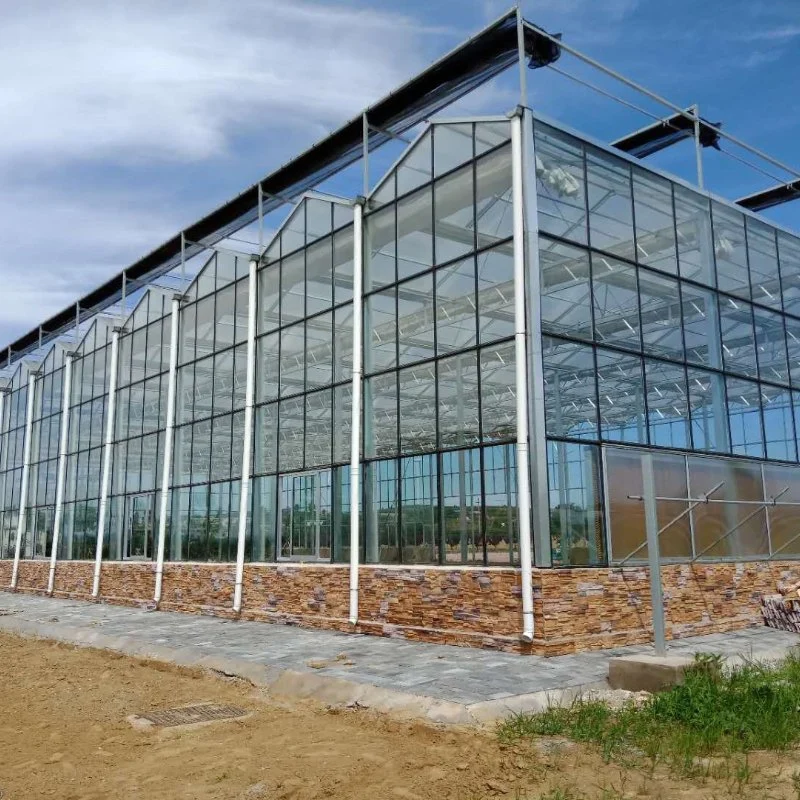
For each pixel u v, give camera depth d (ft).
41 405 115.75
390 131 66.13
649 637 50.08
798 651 46.29
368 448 59.67
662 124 65.72
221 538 74.69
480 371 51.72
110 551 92.38
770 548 61.46
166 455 83.61
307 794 22.50
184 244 86.33
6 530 121.19
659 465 54.29
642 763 25.16
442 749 26.50
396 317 58.95
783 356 67.26
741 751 26.27
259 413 72.64
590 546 48.44
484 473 50.42
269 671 42.14
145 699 37.40
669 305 58.23
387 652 47.21
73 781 24.98
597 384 51.65
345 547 60.44
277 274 72.95
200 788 23.48
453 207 55.42
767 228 69.00
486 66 57.31
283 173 73.26
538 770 24.41
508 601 47.21
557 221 51.55
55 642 60.03
